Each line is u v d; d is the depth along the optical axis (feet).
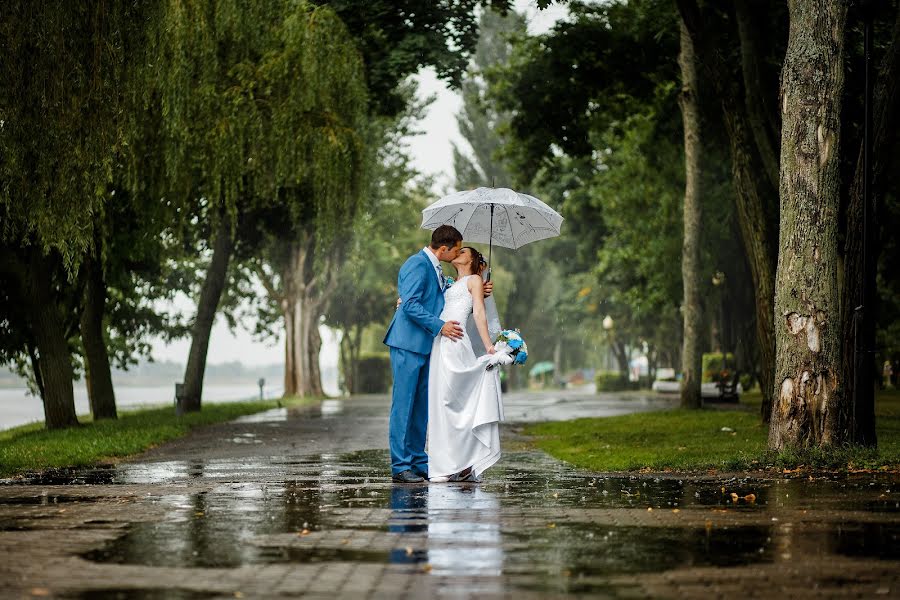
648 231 150.00
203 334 109.70
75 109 54.70
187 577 20.33
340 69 81.82
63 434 74.18
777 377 44.93
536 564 21.40
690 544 23.57
